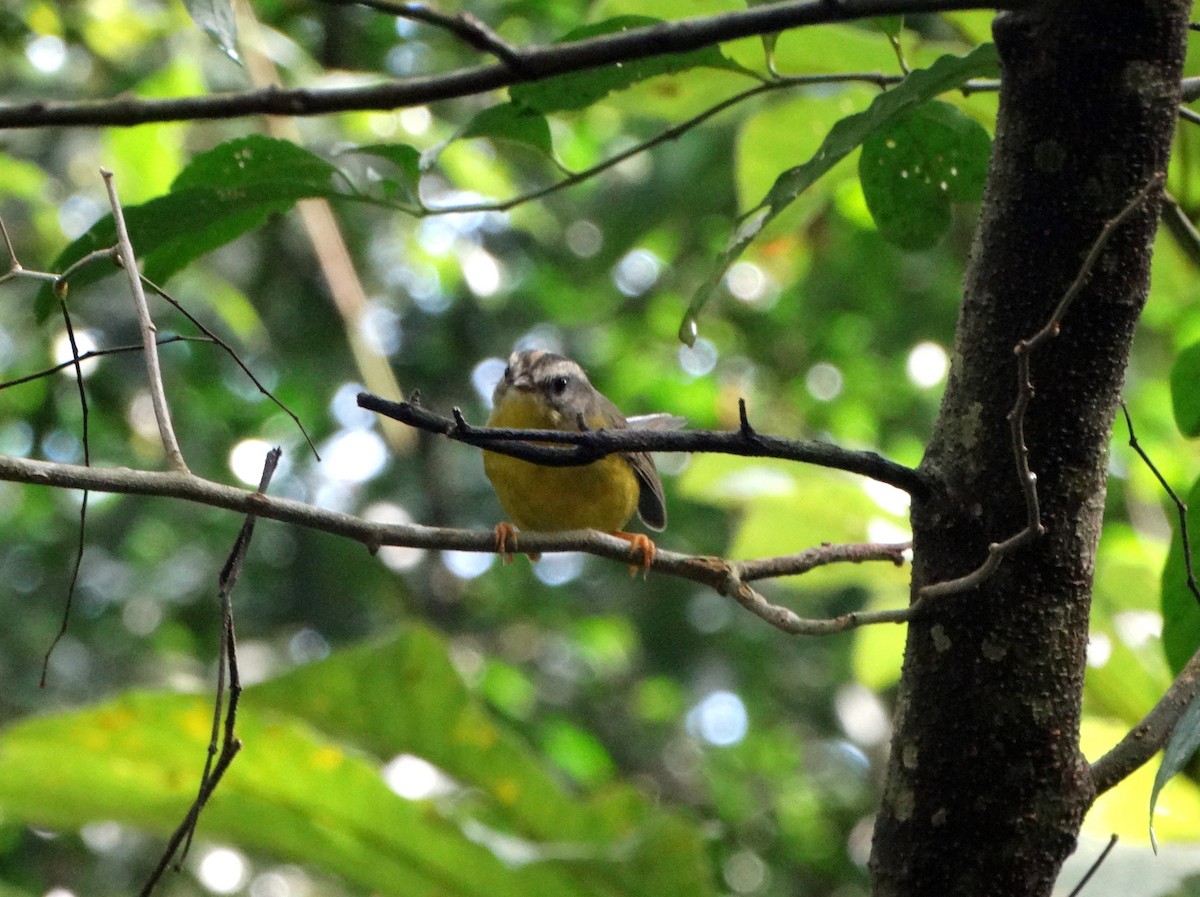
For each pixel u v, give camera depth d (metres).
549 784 6.76
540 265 22.75
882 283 21.67
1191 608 6.17
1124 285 4.49
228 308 16.00
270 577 20.75
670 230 21.28
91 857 17.38
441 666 6.49
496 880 6.25
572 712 22.31
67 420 17.19
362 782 6.16
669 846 5.99
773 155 8.34
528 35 18.83
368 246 19.53
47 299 5.91
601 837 6.82
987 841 4.53
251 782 6.30
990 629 4.55
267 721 6.10
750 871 20.80
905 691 4.73
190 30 14.40
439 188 16.67
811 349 24.09
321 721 6.60
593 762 21.42
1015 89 4.49
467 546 5.46
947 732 4.58
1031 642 4.54
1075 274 4.50
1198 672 5.00
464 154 14.74
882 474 4.66
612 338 25.19
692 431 4.64
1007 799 4.53
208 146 14.67
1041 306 4.54
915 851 4.61
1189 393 7.20
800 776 22.23
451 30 4.38
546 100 5.88
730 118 11.54
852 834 21.52
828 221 16.95
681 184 17.67
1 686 17.80
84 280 5.95
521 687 22.30
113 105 4.89
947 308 21.91
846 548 6.42
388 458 21.09
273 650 19.12
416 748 6.66
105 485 4.66
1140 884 5.40
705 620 22.52
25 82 14.99
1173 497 5.12
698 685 21.97
